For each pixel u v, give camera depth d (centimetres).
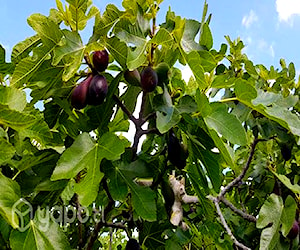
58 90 263
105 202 322
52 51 248
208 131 259
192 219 407
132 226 322
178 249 301
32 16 242
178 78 321
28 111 254
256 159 420
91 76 248
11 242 212
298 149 420
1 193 188
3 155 196
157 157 297
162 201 324
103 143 230
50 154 261
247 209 443
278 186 374
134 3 258
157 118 250
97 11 250
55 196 257
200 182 294
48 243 219
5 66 246
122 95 282
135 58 239
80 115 278
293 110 413
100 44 235
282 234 329
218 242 357
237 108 350
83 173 303
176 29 253
